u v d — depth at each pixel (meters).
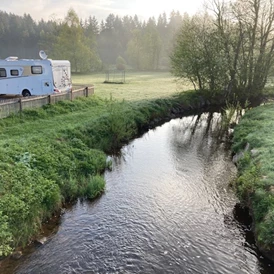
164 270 6.12
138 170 11.82
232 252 6.74
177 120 22.05
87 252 6.63
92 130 13.94
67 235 7.26
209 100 28.06
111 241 7.05
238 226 7.78
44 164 9.45
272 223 6.42
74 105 18.67
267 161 9.30
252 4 24.28
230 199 9.28
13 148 9.82
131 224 7.81
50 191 8.17
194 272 6.09
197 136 17.59
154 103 22.36
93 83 40.06
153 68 78.56
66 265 6.20
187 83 33.72
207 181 10.71
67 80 21.62
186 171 11.74
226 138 17.05
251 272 6.13
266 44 26.02
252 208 7.80
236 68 26.08
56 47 59.62
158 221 7.98
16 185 7.78
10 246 6.46
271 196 7.25
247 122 16.00
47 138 11.59
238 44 25.14
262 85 26.66
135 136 16.95
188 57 27.47
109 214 8.30
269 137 11.88
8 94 20.75
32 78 19.64
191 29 27.25
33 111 15.38
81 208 8.66
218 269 6.20
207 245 6.98
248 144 12.31
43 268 6.10
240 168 10.59
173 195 9.57
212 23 27.00
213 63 26.36
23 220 6.99
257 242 6.86
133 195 9.54
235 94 27.00
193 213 8.44
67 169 9.91
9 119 13.86
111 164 12.08
